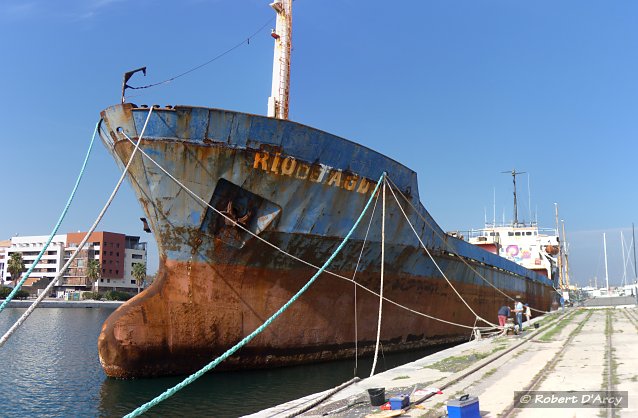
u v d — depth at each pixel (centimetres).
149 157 1345
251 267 1430
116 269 10381
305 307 1526
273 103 2058
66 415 1083
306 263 1502
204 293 1401
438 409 738
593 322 2406
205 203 1360
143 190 1401
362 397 855
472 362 1196
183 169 1349
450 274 2166
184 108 1317
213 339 1398
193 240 1395
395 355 1809
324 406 809
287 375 1382
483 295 2584
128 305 1355
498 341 1645
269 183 1389
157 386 1259
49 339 2814
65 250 10469
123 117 1366
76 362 1877
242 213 1395
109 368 1317
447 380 952
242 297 1430
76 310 6925
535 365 1117
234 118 1337
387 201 1642
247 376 1362
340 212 1524
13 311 6419
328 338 1589
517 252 4269
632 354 1231
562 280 6538
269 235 1418
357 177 1533
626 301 6009
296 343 1513
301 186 1427
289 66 2117
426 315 1894
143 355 1327
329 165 1460
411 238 1788
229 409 1047
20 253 9150
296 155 1400
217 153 1338
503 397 804
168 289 1395
